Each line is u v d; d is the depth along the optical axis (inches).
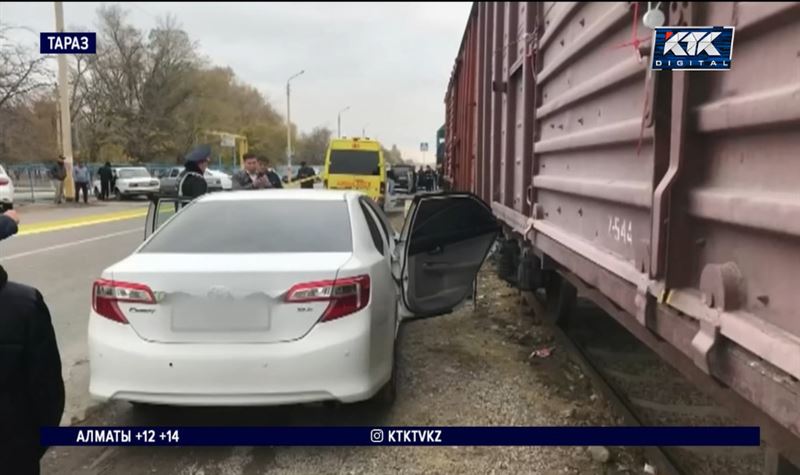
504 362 200.2
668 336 86.6
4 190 510.9
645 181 97.6
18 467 83.1
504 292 305.9
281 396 131.9
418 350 214.1
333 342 133.6
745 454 133.7
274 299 133.6
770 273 65.7
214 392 131.1
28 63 338.0
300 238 156.4
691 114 81.2
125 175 1090.7
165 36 2078.0
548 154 171.8
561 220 157.0
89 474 131.4
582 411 159.2
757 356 65.2
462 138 434.6
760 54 67.6
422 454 138.3
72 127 1311.5
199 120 2294.5
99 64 1706.4
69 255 415.8
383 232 198.7
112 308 135.6
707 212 76.5
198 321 133.0
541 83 178.9
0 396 80.7
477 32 339.6
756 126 66.7
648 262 91.9
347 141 745.0
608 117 118.7
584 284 151.9
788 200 61.6
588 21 131.5
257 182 337.4
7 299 80.6
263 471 132.0
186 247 153.6
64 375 191.3
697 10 78.7
